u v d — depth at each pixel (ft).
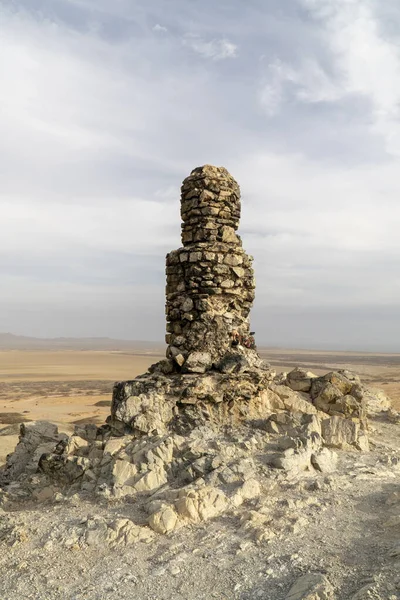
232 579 28.02
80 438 51.90
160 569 29.53
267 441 50.72
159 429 51.19
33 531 35.42
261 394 59.47
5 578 29.76
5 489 47.57
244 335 63.16
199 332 60.59
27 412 198.18
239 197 65.82
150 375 61.31
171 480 43.34
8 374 488.44
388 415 76.07
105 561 30.96
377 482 43.78
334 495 40.01
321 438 51.49
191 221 63.41
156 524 34.60
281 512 36.32
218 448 47.39
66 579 29.22
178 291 63.36
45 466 47.70
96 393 296.51
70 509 39.24
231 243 63.57
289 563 28.94
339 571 27.45
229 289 62.23
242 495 39.17
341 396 63.93
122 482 42.14
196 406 54.49
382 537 31.68
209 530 34.22
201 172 63.62
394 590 24.13
